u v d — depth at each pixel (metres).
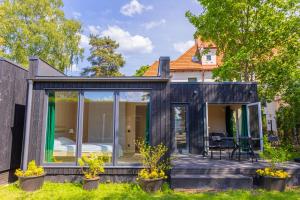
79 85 6.59
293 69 11.28
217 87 10.30
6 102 6.39
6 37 17.84
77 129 6.48
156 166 6.16
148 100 6.59
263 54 12.20
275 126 15.98
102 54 30.50
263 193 5.35
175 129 10.24
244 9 11.22
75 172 6.25
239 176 5.98
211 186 5.79
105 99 6.62
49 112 6.61
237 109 11.09
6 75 6.40
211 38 12.58
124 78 6.43
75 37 19.86
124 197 5.05
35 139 6.30
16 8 18.36
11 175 6.69
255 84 10.23
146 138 6.43
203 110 10.09
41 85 6.54
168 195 5.24
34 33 18.56
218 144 8.50
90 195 5.16
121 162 6.38
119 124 6.55
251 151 7.68
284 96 12.26
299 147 12.02
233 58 11.19
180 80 20.19
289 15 11.20
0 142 6.09
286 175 5.70
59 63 18.66
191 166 6.52
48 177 6.24
